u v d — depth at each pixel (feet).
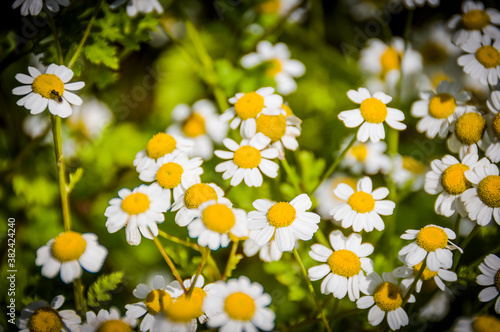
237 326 0.94
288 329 1.04
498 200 0.99
